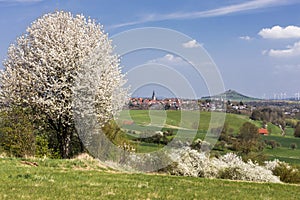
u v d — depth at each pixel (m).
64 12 30.64
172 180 17.17
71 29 29.72
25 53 29.39
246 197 13.94
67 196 11.49
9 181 13.54
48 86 27.53
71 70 27.78
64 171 17.20
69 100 26.72
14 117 24.27
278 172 27.48
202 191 14.56
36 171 16.28
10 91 27.98
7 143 23.72
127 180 15.91
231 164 25.05
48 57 27.97
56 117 27.17
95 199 11.36
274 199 14.04
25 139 23.86
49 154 24.98
